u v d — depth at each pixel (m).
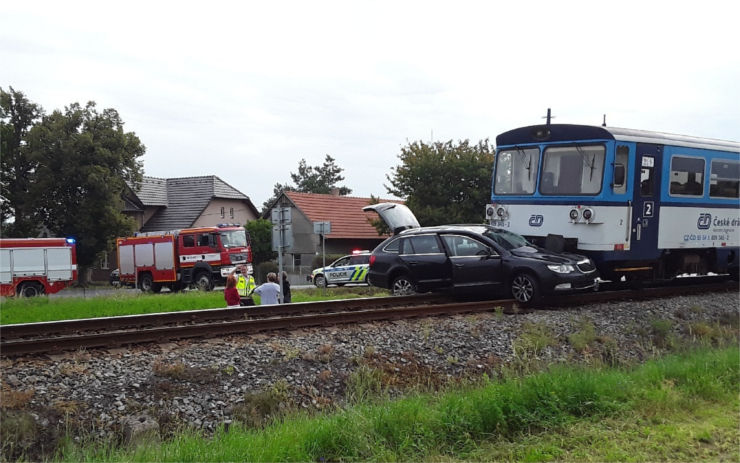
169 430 7.09
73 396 7.36
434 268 14.65
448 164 39.50
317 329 10.51
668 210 15.12
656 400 7.71
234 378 8.28
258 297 21.41
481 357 10.30
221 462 5.93
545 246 14.66
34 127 46.56
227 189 57.91
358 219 52.97
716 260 16.80
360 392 8.24
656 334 12.56
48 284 31.16
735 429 7.02
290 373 8.66
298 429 6.68
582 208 14.02
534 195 15.04
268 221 50.69
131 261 35.03
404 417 6.81
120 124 48.75
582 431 6.85
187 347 9.12
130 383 7.77
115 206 48.12
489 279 13.82
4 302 19.94
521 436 6.82
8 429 6.45
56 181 46.69
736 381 8.91
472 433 6.78
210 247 32.38
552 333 11.57
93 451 6.43
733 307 15.60
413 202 39.50
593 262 14.11
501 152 15.91
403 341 10.29
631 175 14.20
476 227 14.89
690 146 15.64
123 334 9.37
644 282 16.20
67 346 9.01
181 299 20.12
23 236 47.31
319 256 44.28
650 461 6.10
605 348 11.48
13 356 8.49
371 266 15.74
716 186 16.48
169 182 59.50
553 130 14.79
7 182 48.38
